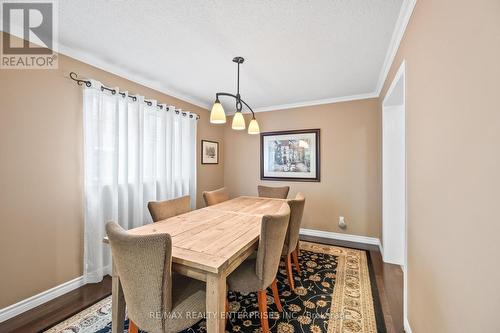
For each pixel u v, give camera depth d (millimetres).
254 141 4227
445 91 1030
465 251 872
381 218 3057
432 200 1179
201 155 3934
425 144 1270
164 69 2521
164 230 1645
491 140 719
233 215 2102
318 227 3672
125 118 2514
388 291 2076
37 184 1875
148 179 2842
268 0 1444
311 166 3725
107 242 1416
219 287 1135
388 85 2385
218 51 2111
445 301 1034
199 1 1456
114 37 1891
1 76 1676
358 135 3408
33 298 1847
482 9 758
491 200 721
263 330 1495
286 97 3516
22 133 1784
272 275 1557
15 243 1753
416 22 1393
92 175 2203
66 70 2064
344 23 1682
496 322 701
